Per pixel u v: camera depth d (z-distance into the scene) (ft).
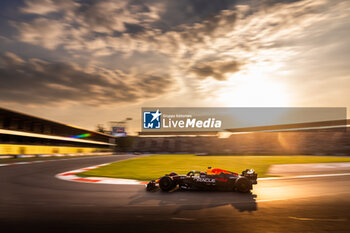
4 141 80.38
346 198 20.12
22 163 58.49
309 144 193.57
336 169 45.50
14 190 23.40
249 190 23.94
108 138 223.10
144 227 12.59
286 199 19.77
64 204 17.71
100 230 12.15
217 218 14.24
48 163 60.29
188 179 24.70
